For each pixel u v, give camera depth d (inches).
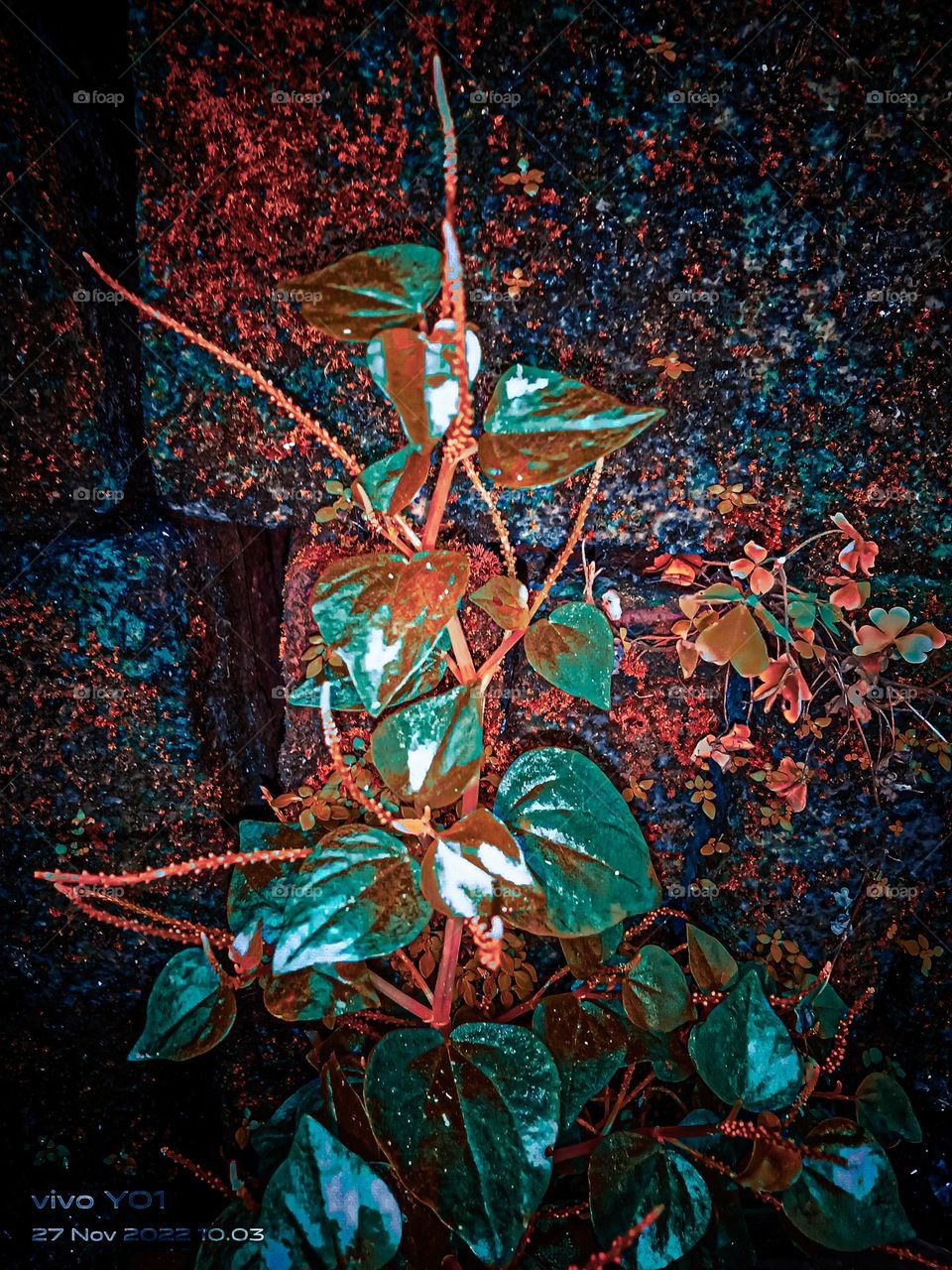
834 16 6.2
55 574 6.8
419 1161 5.7
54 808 7.3
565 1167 6.9
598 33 6.2
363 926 5.5
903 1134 7.2
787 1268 7.2
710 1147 6.9
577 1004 7.0
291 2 6.1
